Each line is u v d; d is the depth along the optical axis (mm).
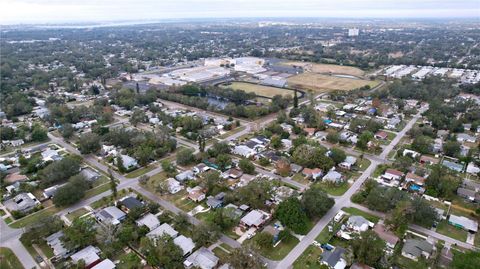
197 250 76188
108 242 77188
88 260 72500
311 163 116562
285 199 90375
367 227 83812
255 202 91625
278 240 80125
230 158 120938
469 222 85375
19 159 121375
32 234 78062
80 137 137375
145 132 145375
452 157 126000
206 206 95312
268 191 95438
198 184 105750
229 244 79062
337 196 100500
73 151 134375
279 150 133125
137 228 83375
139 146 129375
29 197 98938
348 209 93438
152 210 92125
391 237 79125
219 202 94812
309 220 88625
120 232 79062
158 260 70688
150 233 80875
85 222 80188
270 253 76000
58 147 138625
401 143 139750
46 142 144125
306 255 75375
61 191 94750
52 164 110375
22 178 110312
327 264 71312
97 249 77250
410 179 106812
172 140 135375
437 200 97812
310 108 173250
